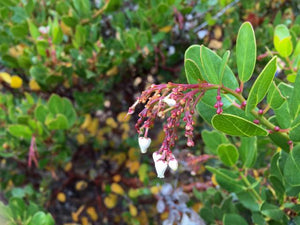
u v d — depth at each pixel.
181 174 0.33
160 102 0.13
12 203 0.22
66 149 0.30
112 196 0.33
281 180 0.18
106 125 0.35
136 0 0.32
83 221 0.33
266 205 0.18
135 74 0.32
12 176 0.34
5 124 0.30
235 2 0.32
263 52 0.30
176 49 0.32
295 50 0.20
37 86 0.31
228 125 0.13
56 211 0.35
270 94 0.14
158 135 0.33
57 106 0.28
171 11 0.30
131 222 0.33
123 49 0.30
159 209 0.29
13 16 0.30
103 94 0.33
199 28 0.32
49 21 0.28
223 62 0.13
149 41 0.30
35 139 0.28
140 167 0.32
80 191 0.36
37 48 0.27
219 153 0.19
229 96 0.15
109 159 0.35
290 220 0.18
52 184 0.35
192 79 0.15
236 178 0.20
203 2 0.30
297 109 0.14
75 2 0.29
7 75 0.30
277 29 0.20
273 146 0.26
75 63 0.29
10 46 0.31
